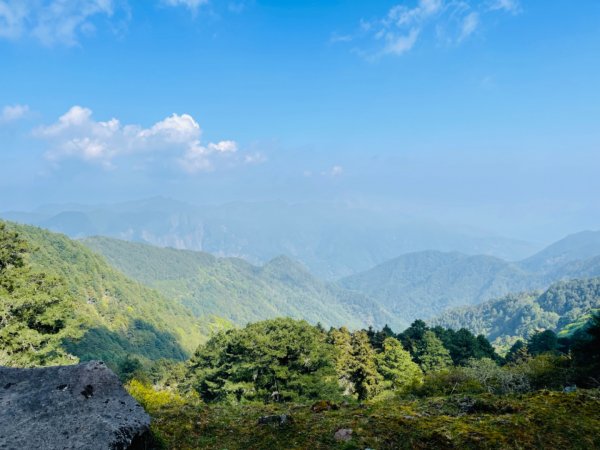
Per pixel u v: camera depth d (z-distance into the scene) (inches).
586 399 442.6
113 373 326.0
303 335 1485.0
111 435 268.8
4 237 1311.5
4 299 1138.7
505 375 995.9
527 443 333.4
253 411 511.2
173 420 452.8
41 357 1252.5
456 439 344.5
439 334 3257.9
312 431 391.5
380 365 2287.2
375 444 347.3
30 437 256.5
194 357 2551.7
